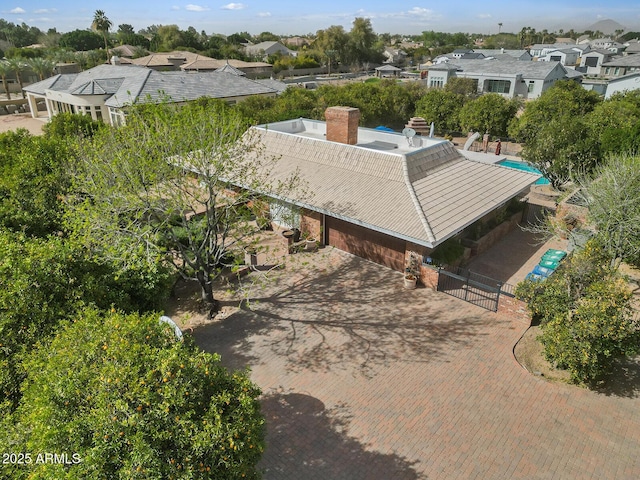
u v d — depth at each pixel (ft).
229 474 27.07
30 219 64.49
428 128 151.43
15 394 35.70
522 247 77.66
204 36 529.04
